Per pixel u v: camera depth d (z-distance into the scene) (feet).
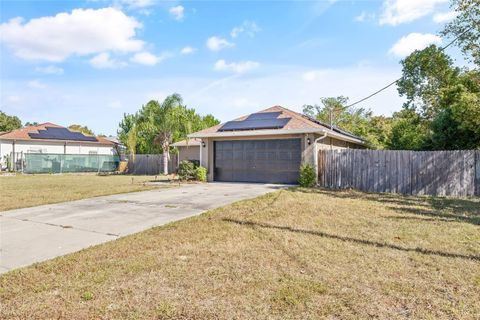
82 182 54.70
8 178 65.62
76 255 14.29
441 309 9.43
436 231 18.40
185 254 14.42
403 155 39.47
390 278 11.66
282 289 10.77
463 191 36.63
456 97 49.08
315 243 15.98
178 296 10.32
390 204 28.60
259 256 14.06
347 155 42.98
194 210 25.58
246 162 51.31
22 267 13.00
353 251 14.70
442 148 49.08
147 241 16.46
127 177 69.41
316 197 32.73
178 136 79.20
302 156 46.01
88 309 9.50
